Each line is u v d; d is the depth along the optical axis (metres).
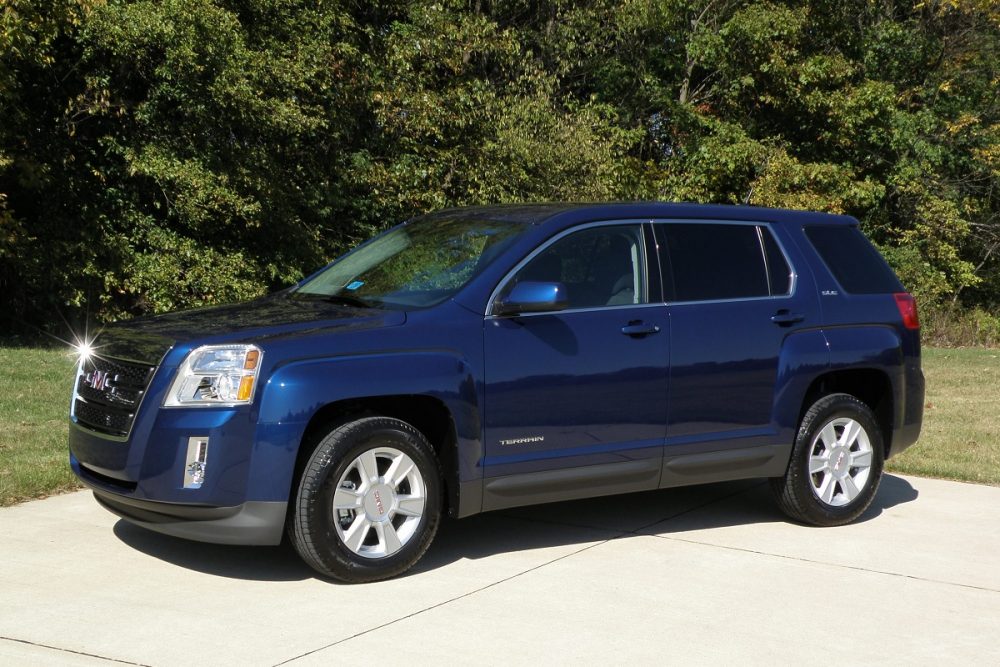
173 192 16.31
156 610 4.76
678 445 6.07
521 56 22.06
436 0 20.27
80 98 15.62
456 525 6.43
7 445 7.49
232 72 15.63
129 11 15.01
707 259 6.31
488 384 5.48
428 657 4.32
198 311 5.83
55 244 15.55
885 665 4.43
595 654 4.41
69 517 6.13
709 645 4.56
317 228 18.62
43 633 4.42
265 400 4.96
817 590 5.36
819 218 6.89
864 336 6.71
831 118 25.72
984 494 7.62
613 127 22.98
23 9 13.49
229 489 4.93
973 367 16.00
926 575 5.66
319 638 4.49
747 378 6.27
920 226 27.00
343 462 5.11
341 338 5.18
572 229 5.94
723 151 23.95
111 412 5.26
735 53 25.16
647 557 5.84
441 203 19.11
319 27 18.23
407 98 19.00
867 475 6.72
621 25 23.45
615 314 5.88
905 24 29.28
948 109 28.78
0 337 15.79
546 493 5.73
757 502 7.21
